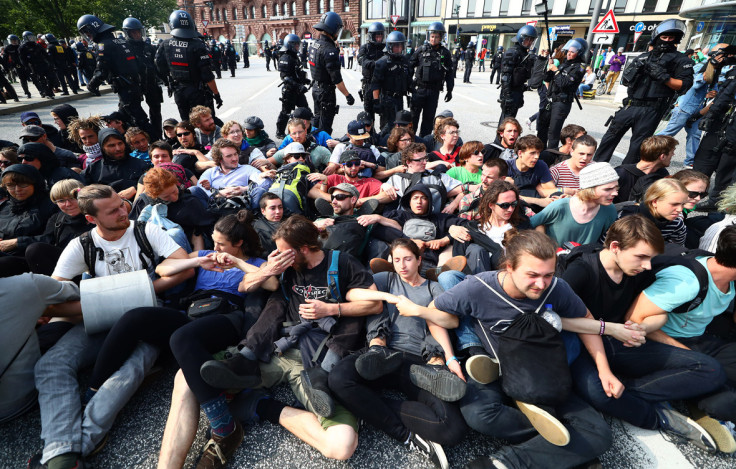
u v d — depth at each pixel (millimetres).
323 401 1674
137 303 1984
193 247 2959
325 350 2076
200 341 1848
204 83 6141
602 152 5312
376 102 6652
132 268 2309
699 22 8305
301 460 1747
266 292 2408
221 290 2357
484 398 1763
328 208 3291
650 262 1854
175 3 35625
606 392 1825
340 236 2924
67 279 2225
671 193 2434
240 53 54844
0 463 1723
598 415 1705
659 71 4418
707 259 1902
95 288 1956
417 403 1817
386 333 2090
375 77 6383
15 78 15289
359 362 1755
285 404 1920
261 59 47344
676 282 1869
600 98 14195
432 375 1765
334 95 6574
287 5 48344
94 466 1690
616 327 1887
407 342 2109
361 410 1771
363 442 1844
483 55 27047
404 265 2199
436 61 6516
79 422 1708
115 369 1867
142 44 6512
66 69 12352
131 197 3719
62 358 1866
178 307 2330
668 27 4316
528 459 1611
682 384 1821
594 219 2766
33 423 1916
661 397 1858
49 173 3662
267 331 2035
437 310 1983
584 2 25922
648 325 1934
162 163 3688
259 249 2641
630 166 3461
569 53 5660
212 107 6438
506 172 3369
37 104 10570
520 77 6621
